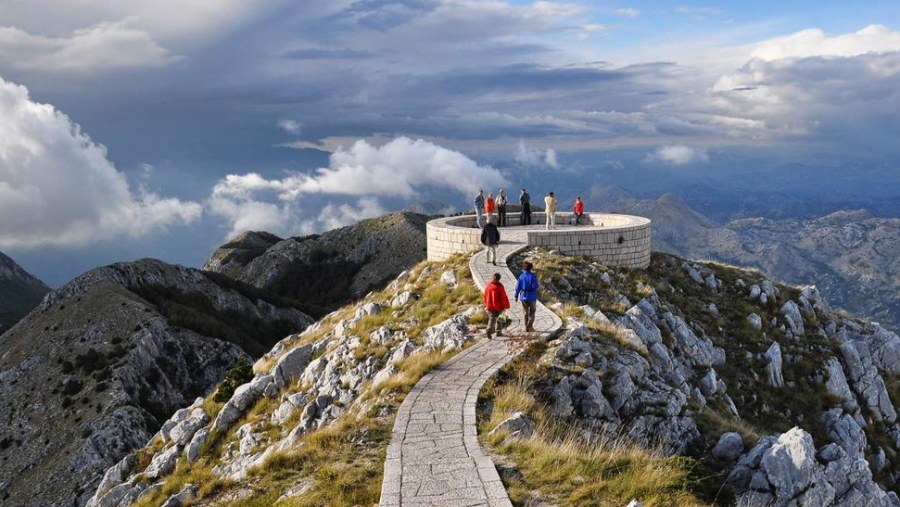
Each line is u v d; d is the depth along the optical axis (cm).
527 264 2148
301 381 2495
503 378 1753
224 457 2225
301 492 1209
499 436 1344
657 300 3444
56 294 13412
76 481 9031
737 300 3988
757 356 3366
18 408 10606
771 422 2988
